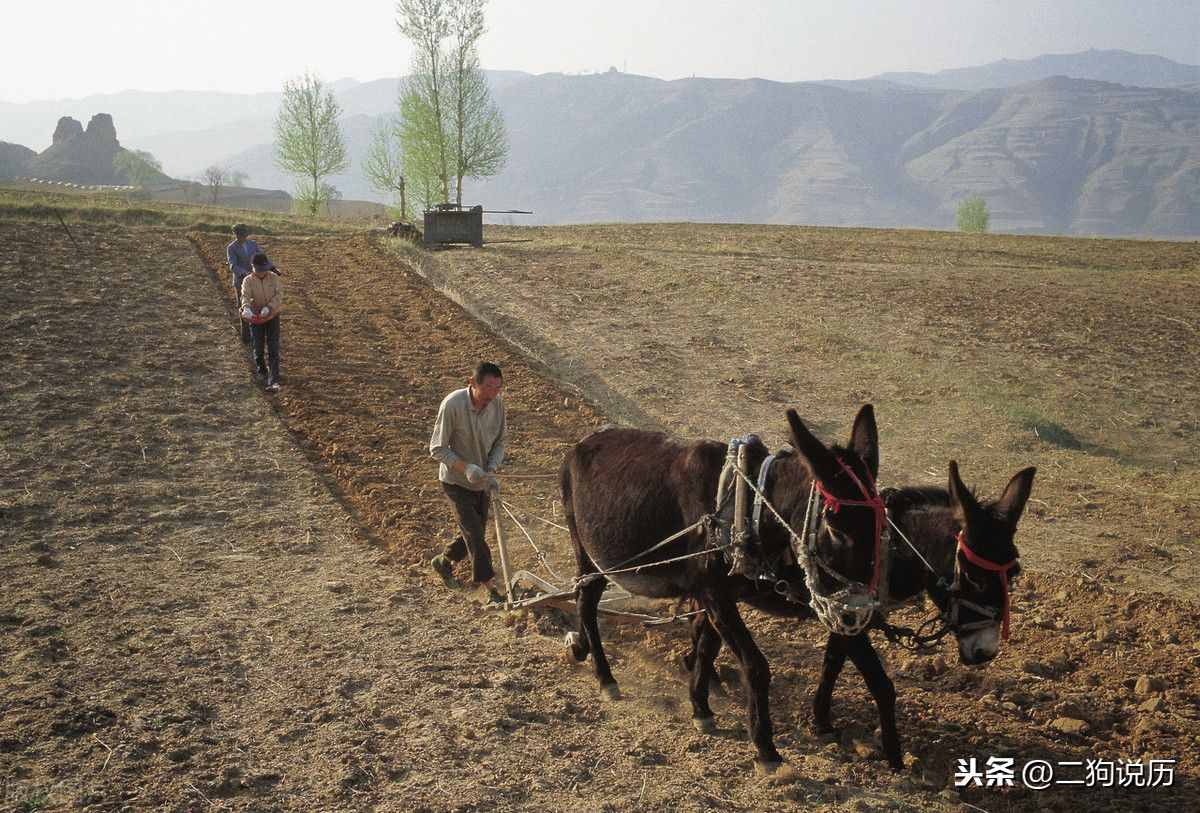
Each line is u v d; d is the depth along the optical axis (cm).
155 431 1250
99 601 791
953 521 533
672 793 546
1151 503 1128
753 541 564
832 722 644
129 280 2102
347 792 538
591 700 669
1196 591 881
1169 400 1588
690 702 655
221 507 1028
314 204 6022
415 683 674
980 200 10288
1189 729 630
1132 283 2666
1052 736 628
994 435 1366
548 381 1611
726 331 1961
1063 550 982
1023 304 2278
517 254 2872
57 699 625
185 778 544
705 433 1355
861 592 534
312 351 1700
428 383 1565
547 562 939
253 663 696
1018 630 800
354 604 807
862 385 1606
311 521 1001
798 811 534
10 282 1973
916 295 2336
